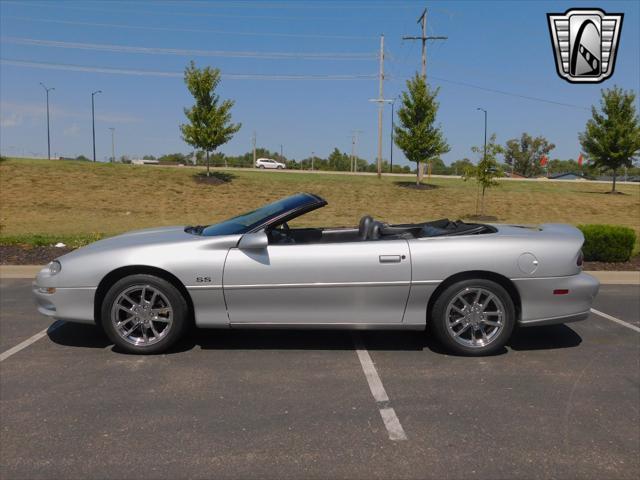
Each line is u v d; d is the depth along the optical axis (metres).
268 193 26.83
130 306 4.74
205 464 3.02
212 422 3.53
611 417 3.66
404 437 3.35
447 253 4.66
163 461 3.05
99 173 27.89
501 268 4.66
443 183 33.34
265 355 4.84
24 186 24.05
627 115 29.67
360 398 3.93
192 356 4.79
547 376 4.40
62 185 24.94
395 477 2.91
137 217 20.38
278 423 3.52
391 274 4.64
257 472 2.95
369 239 5.10
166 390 4.05
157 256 4.66
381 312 4.72
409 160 29.73
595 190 33.34
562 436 3.38
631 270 8.99
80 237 11.91
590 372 4.51
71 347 5.01
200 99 27.91
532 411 3.74
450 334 4.76
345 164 92.56
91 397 3.91
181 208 22.80
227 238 4.72
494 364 4.67
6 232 15.44
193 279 4.64
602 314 6.47
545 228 5.26
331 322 4.73
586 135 30.67
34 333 5.44
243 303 4.69
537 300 4.75
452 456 3.12
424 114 29.06
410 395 3.99
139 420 3.55
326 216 21.77
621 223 21.53
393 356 4.84
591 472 2.97
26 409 3.71
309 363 4.65
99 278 4.66
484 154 22.42
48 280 4.76
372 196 27.16
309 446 3.23
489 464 3.04
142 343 4.77
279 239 5.20
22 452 3.14
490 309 4.81
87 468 2.97
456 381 4.27
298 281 4.64
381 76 36.25
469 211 23.98
